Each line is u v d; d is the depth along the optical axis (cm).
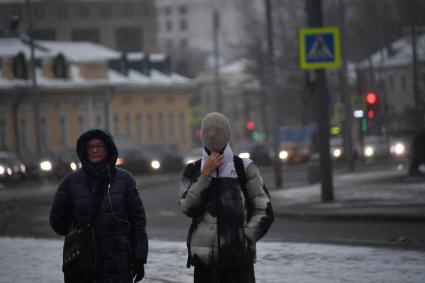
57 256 4212
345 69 12562
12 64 19038
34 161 15100
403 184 7850
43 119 19400
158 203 8112
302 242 4372
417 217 5259
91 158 2191
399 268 3431
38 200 9150
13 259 4109
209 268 2089
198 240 2092
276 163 9281
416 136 8675
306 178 11256
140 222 2192
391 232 4784
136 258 2175
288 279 3259
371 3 18275
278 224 5528
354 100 12344
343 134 15088
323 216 5706
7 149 16700
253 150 17512
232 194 2095
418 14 12044
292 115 18700
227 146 2125
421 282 3123
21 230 5916
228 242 2078
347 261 3647
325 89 6638
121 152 15825
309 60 6556
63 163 14738
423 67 14412
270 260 3747
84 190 2169
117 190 2170
